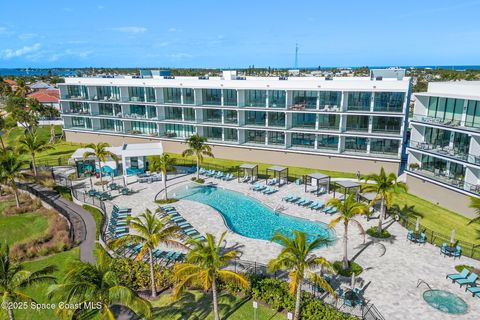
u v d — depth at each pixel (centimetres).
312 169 5197
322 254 2894
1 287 1838
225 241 3112
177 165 5609
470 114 3688
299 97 5234
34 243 3247
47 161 5950
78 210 3934
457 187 3647
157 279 2486
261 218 3678
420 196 4131
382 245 3009
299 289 2006
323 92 5034
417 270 2638
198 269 1933
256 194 4284
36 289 2544
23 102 8438
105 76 7344
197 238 3117
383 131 4772
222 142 5841
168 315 2200
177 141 6184
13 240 3456
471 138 3550
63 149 6750
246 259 2800
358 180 4666
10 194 4681
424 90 10700
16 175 4138
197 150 4741
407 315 2167
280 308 2248
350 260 2789
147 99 6372
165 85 5984
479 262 2739
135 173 5081
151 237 2183
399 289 2416
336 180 4691
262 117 5562
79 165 5034
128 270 2550
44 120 9056
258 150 5550
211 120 6000
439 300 2294
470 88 3672
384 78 5041
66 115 7206
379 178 3066
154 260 2738
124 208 3872
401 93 4578
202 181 4778
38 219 3888
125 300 1684
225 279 1891
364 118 4850
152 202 4047
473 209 3522
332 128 5084
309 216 3659
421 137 4241
